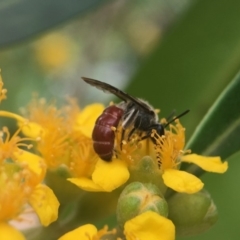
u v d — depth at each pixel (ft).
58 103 0.66
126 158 0.29
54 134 0.29
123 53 0.75
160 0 0.73
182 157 0.29
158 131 0.29
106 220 0.34
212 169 0.29
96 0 0.31
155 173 0.29
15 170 0.28
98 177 0.28
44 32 0.31
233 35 0.35
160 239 0.26
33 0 0.31
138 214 0.27
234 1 0.35
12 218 0.27
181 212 0.29
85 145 0.29
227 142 0.30
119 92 0.29
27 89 0.66
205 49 0.36
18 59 0.66
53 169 0.29
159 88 0.36
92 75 0.73
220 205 0.37
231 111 0.30
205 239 0.36
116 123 0.29
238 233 0.37
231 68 0.35
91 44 0.74
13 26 0.31
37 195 0.27
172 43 0.36
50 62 0.70
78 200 0.29
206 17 0.36
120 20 0.74
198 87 0.35
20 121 0.29
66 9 0.31
